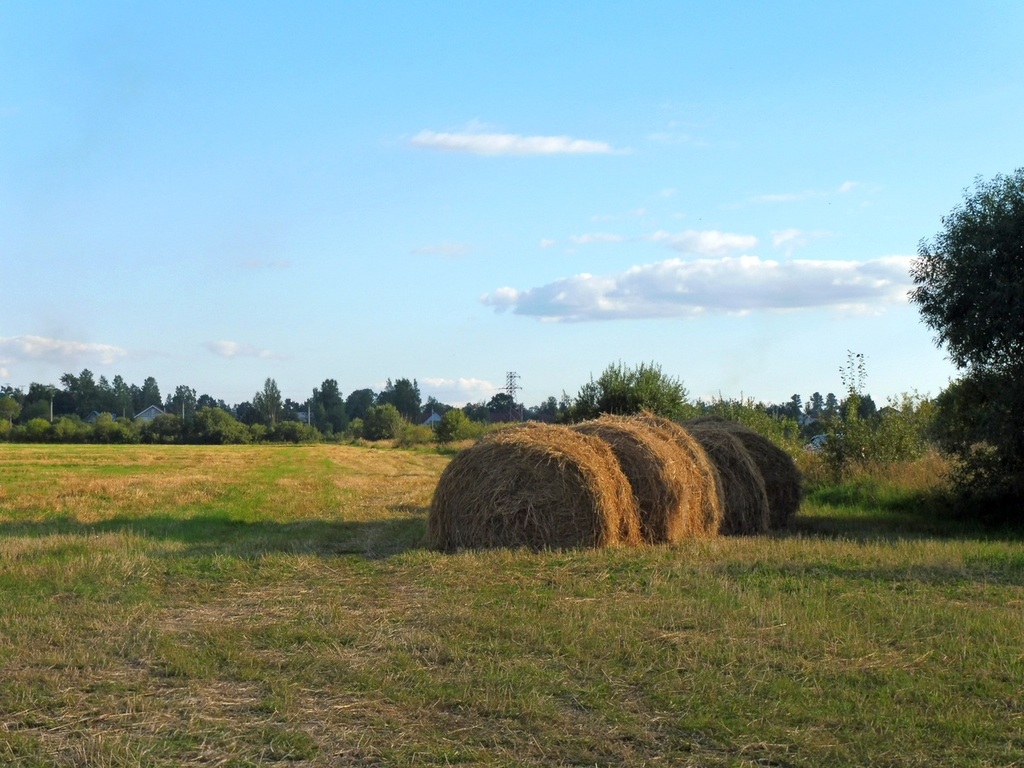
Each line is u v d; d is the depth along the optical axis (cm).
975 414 1567
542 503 1216
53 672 646
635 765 483
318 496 2239
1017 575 972
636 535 1268
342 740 518
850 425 2289
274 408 12825
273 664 659
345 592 919
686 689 591
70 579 966
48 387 13162
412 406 13488
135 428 9206
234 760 492
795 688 591
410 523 1591
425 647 695
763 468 1611
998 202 1526
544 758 493
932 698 573
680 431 1395
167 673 648
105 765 483
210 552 1162
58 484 2486
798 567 1005
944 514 1700
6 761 490
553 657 664
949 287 1545
